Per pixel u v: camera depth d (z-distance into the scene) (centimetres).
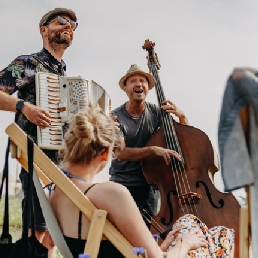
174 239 348
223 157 272
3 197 295
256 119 269
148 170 571
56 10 543
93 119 321
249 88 263
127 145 590
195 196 536
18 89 518
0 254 281
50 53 542
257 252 265
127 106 607
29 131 505
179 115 599
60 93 512
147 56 637
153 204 602
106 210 301
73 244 307
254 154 270
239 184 268
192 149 567
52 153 504
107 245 302
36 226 444
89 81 523
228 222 513
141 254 295
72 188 302
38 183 312
